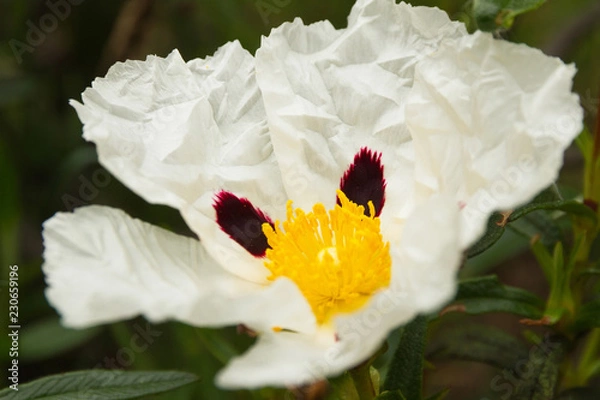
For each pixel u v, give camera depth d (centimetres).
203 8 36
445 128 27
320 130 29
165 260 27
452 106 27
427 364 30
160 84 28
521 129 26
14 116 37
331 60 29
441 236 25
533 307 30
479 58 27
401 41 28
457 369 38
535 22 38
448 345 31
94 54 38
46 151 37
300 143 28
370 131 29
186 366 33
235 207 28
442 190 27
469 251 28
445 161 27
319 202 29
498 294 30
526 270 40
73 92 38
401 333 28
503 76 27
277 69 28
